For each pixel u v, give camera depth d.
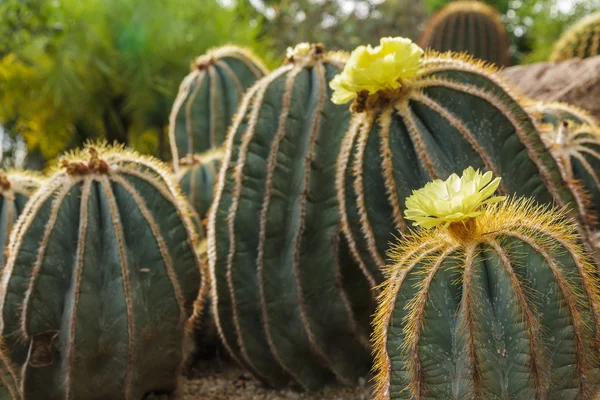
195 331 0.91
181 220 0.81
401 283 0.65
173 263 0.80
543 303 0.64
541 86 1.28
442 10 1.71
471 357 0.63
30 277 0.77
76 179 0.79
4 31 2.07
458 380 0.63
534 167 0.76
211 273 0.85
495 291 0.64
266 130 0.83
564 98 1.23
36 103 2.29
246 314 0.84
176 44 2.22
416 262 0.65
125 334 0.77
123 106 2.26
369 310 0.83
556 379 0.63
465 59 0.80
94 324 0.76
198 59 1.16
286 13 2.36
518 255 0.64
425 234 0.68
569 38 1.42
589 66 1.25
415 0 2.38
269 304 0.83
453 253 0.65
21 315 0.76
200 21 2.28
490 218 0.65
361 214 0.76
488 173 0.65
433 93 0.76
